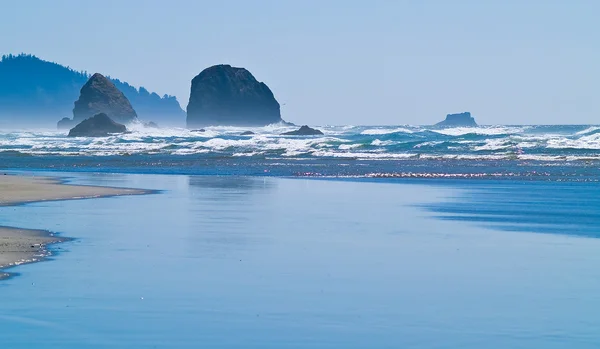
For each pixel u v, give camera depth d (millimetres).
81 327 13555
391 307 15016
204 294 15898
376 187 44281
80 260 19484
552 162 64938
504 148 79500
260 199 36812
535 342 12891
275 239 23531
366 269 18672
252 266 18938
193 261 19516
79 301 15242
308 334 13273
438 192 40719
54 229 25281
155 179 50875
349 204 34562
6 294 15750
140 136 139375
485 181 47844
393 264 19406
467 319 14195
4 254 20219
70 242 22453
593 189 41500
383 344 12742
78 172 58656
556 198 36844
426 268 18844
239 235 24297
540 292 16312
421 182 47719
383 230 25797
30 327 13547
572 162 64438
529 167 59625
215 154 84562
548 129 142125
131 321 13938
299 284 16938
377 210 32094
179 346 12617
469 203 34875
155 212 30750
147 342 12797
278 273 18141
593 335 13242
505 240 23547
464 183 46688
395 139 102062
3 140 138000
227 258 19984
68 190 40656
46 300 15312
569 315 14484
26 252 20578
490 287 16750
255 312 14562
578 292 16297
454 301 15516
